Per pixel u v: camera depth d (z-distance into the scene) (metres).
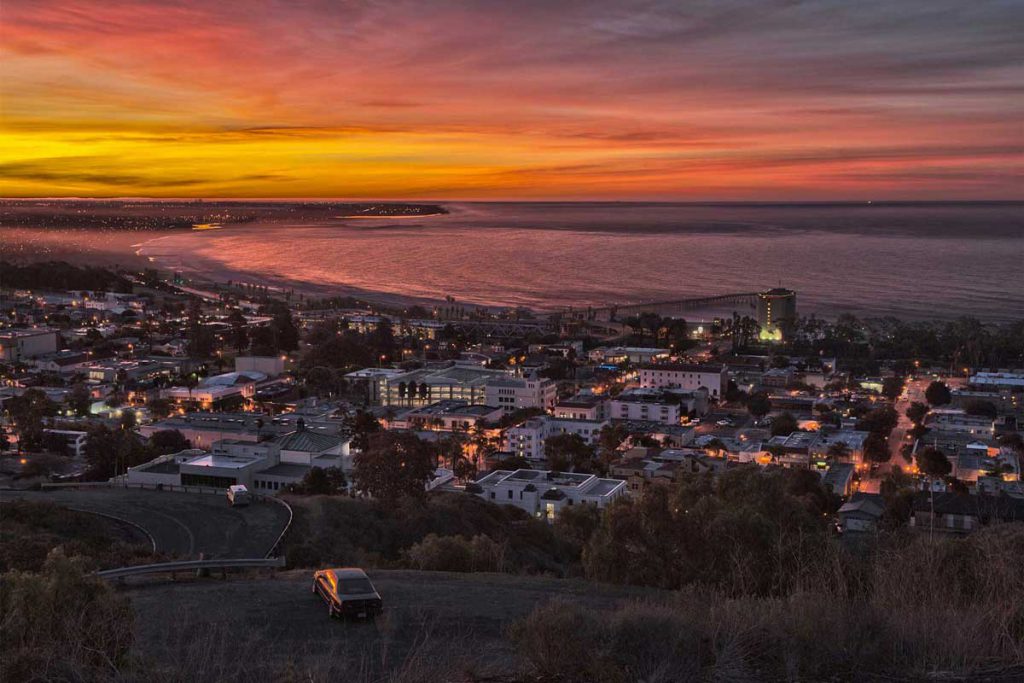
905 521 81.00
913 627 14.87
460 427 147.25
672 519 37.75
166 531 59.03
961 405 162.75
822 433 135.50
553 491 97.81
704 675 13.64
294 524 60.44
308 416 147.88
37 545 40.78
